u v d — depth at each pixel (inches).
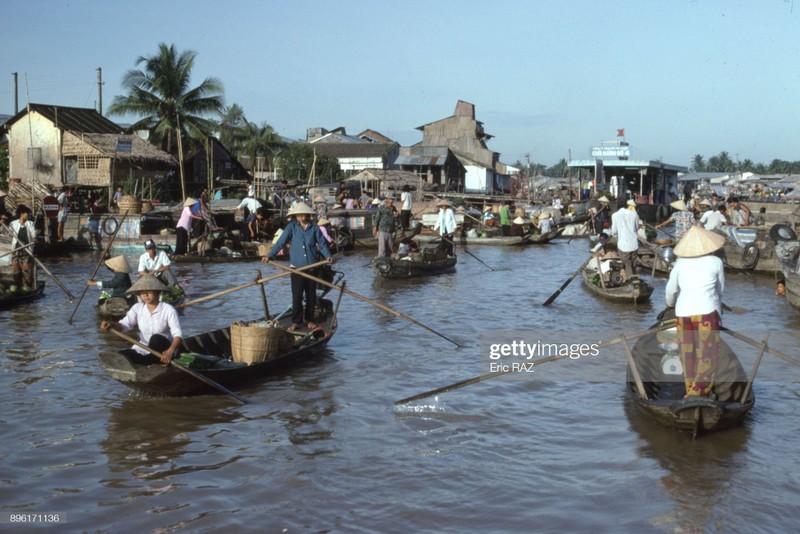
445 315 534.9
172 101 1744.6
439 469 257.0
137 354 337.1
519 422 304.0
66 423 300.2
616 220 631.8
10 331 466.6
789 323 498.0
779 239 689.0
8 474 251.1
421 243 1021.2
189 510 225.9
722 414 272.7
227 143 2269.9
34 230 605.9
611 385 355.6
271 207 1152.2
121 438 284.0
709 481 245.4
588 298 606.9
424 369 386.6
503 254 1029.2
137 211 1004.6
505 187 2854.3
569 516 222.4
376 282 716.0
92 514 223.1
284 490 239.9
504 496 235.8
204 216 918.4
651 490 239.3
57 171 1348.4
